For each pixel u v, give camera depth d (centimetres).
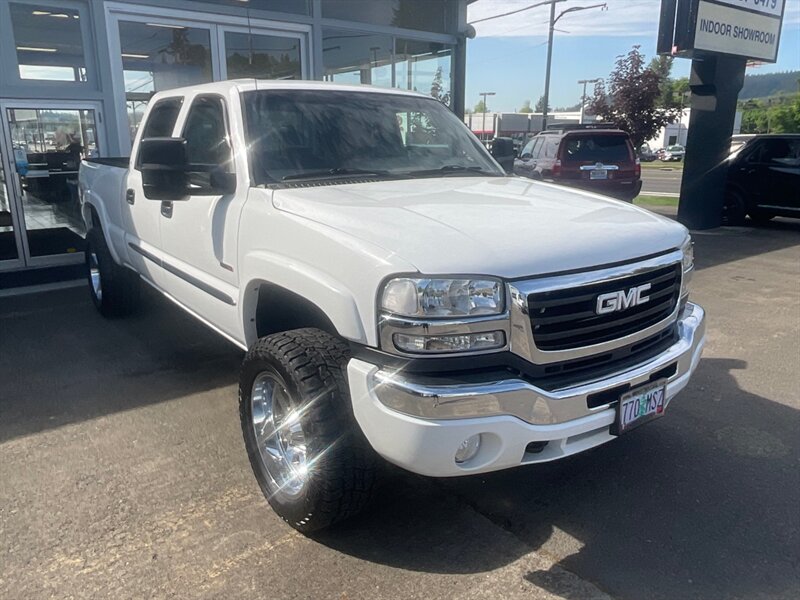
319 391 268
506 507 320
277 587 262
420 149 415
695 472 351
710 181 1216
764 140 1241
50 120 781
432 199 319
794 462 361
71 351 534
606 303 268
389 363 249
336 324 268
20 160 771
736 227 1284
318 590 261
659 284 296
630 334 282
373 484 278
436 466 246
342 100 407
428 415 238
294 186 340
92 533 295
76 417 411
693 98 1200
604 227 292
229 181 355
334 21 991
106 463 355
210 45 891
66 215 813
